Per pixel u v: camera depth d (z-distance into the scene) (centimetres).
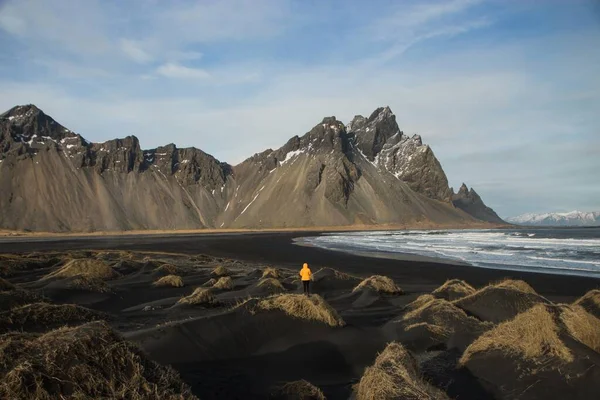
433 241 7512
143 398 571
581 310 973
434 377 891
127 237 11881
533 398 766
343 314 1480
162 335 1038
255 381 855
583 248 5234
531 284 2486
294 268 3428
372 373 753
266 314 1176
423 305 1397
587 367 794
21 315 1158
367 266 3525
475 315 1366
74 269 2220
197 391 782
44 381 531
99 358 586
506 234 10812
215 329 1088
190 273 2805
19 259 3016
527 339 909
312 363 984
